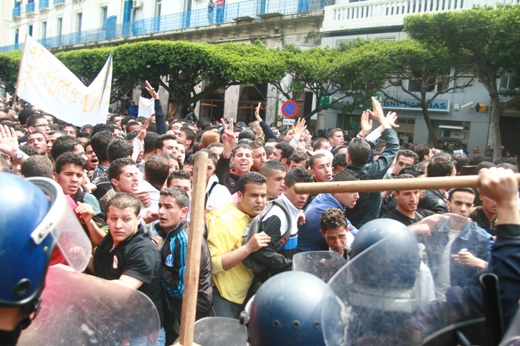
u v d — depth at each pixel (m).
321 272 2.33
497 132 14.30
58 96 7.84
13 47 39.88
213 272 3.01
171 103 27.30
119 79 22.45
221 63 17.66
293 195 3.21
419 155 7.21
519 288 1.35
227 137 4.77
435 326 1.45
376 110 4.47
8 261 1.04
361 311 1.37
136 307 1.82
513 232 1.38
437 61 14.74
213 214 3.27
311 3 21.44
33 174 3.55
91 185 4.16
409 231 1.48
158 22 28.25
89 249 1.36
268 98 22.41
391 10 18.39
